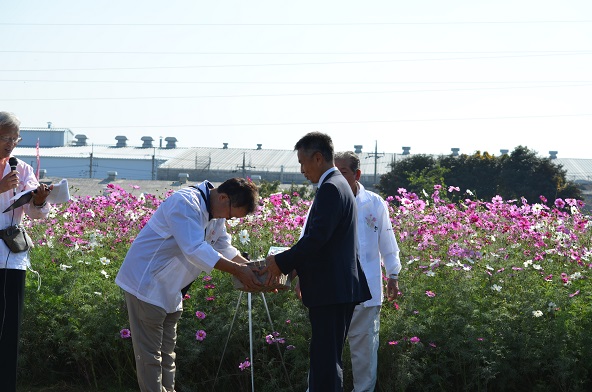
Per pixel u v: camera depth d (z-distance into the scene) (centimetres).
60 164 9531
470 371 588
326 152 464
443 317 608
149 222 491
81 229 814
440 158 4509
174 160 8531
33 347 636
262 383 605
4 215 491
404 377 562
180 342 611
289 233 754
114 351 621
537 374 603
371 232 546
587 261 725
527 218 820
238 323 615
